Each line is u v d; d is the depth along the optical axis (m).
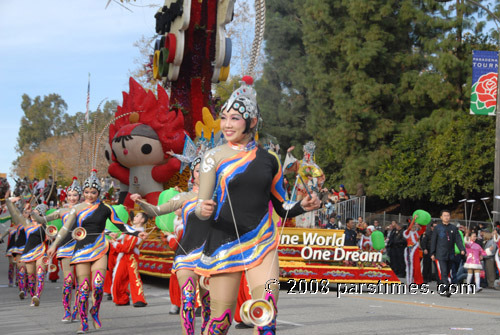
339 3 41.78
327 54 42.50
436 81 38.53
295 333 8.54
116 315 10.54
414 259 18.22
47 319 10.12
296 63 44.19
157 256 16.42
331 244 16.30
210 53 19.11
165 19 19.38
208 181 5.19
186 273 7.24
